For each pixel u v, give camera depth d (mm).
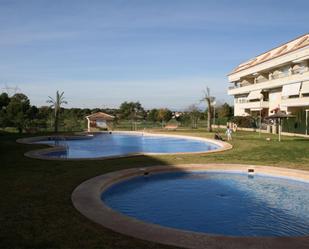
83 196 10602
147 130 51125
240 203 12055
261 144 27469
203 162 18328
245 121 51969
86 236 7262
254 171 16453
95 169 15719
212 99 50031
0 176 13945
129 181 14836
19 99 70188
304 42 41938
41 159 19016
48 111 62500
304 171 15281
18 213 8891
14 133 41656
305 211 11109
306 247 6691
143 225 7926
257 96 51188
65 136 38844
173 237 7195
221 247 6676
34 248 6645
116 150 30328
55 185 12234
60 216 8625
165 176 16234
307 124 36219
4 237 7219
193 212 11031
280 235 8977
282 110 44469
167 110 73125
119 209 11383
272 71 49875
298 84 40312
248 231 9281
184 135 39844
